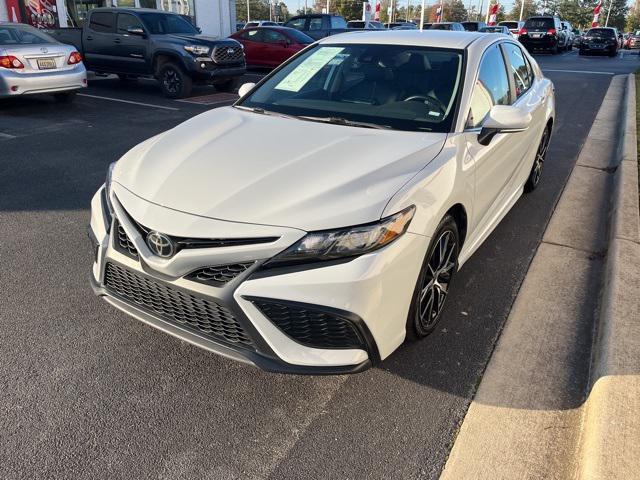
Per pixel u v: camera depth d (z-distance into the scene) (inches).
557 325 130.3
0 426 96.0
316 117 135.8
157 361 115.1
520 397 106.3
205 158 111.4
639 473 83.3
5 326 124.6
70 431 95.8
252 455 92.3
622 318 122.1
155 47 440.5
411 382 110.7
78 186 221.9
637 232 170.6
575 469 89.7
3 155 261.6
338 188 98.4
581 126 360.8
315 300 90.8
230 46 454.3
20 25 370.3
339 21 761.0
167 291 99.3
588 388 107.7
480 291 146.5
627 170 236.7
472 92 136.6
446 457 93.0
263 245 91.1
